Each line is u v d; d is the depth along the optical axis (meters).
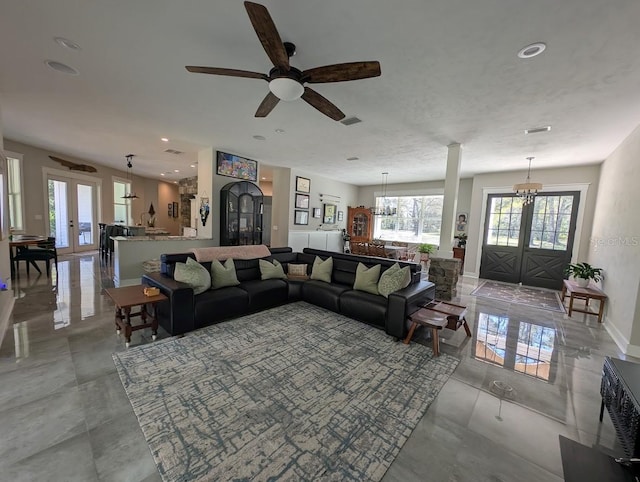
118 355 2.45
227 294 3.29
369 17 1.76
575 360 2.75
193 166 7.59
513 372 2.47
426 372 2.39
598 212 5.00
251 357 2.49
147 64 2.45
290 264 4.56
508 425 1.81
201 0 1.68
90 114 3.73
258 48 2.18
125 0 1.69
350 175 8.05
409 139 4.29
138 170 8.77
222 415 1.77
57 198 7.16
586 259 5.42
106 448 1.50
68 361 2.33
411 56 2.17
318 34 1.94
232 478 1.36
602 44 1.91
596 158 4.85
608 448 1.64
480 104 2.96
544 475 1.45
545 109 3.00
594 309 4.46
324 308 3.83
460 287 5.82
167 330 2.88
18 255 4.89
